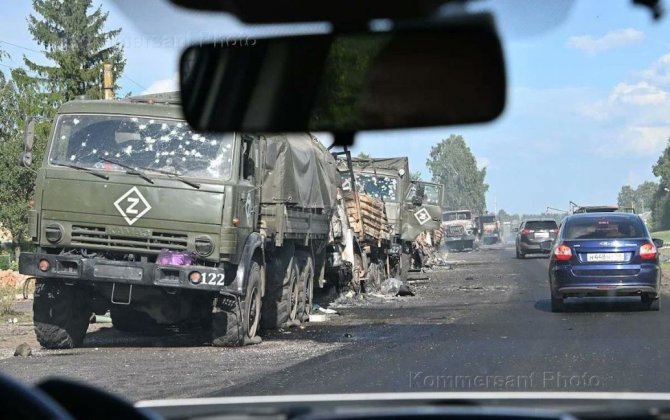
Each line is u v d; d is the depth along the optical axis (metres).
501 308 26.98
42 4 50.41
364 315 26.05
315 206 24.88
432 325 22.53
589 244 24.14
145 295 18.19
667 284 36.09
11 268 54.59
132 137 17.95
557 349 17.02
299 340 19.80
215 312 18.36
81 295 18.77
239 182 17.91
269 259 21.62
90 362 16.39
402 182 41.44
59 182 17.72
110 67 32.16
